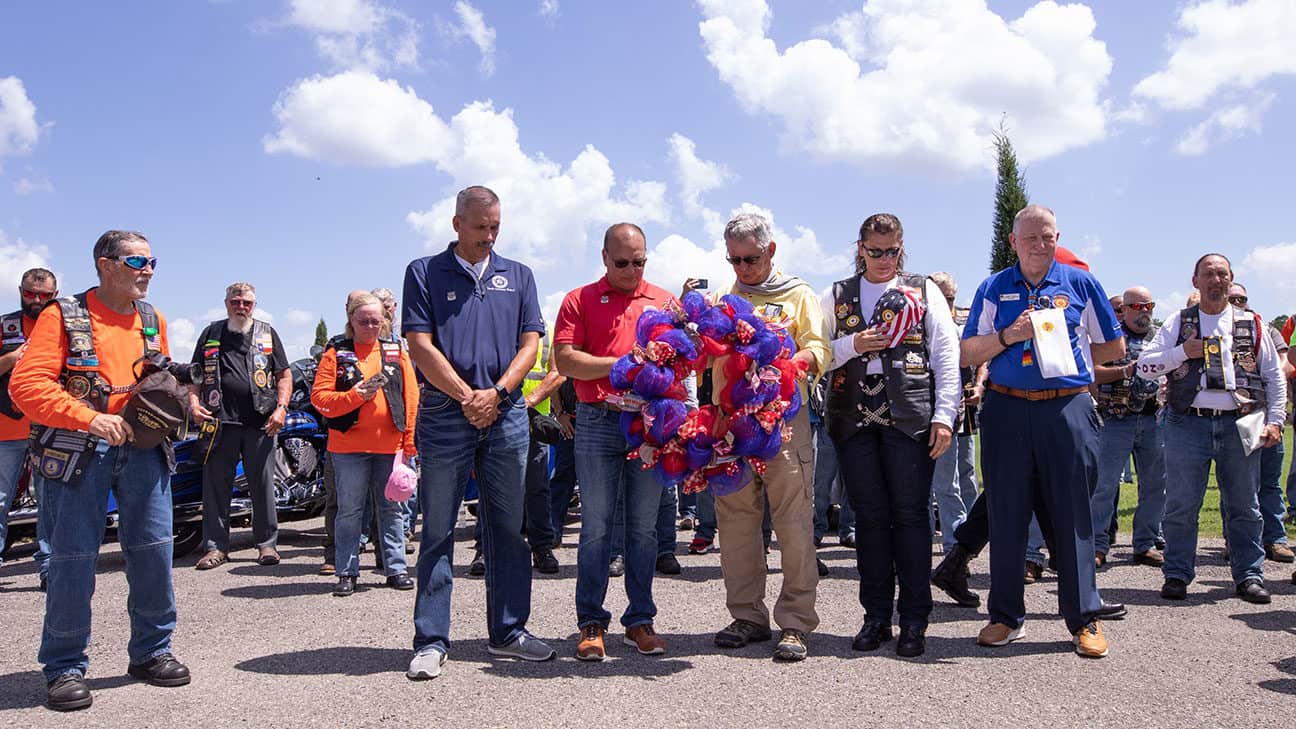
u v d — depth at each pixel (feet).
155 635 12.71
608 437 14.08
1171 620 16.12
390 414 20.20
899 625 14.20
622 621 14.34
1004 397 14.64
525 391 24.76
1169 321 19.06
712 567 22.53
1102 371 21.22
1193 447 17.93
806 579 13.91
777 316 14.06
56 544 12.01
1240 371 17.89
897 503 14.11
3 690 12.60
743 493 14.48
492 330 13.76
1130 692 11.82
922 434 13.93
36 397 11.80
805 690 12.00
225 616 17.31
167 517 12.92
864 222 14.56
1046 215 14.65
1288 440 60.39
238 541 28.96
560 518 25.21
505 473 13.84
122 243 12.60
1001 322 14.98
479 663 13.57
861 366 14.32
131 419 12.37
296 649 14.60
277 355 24.71
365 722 10.82
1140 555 22.20
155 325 13.33
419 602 13.39
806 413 14.28
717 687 12.17
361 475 19.88
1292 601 17.74
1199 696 11.64
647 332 13.30
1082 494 14.07
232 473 24.06
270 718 11.05
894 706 11.29
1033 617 16.42
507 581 13.96
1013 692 11.85
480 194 13.56
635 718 10.88
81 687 11.71
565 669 13.19
